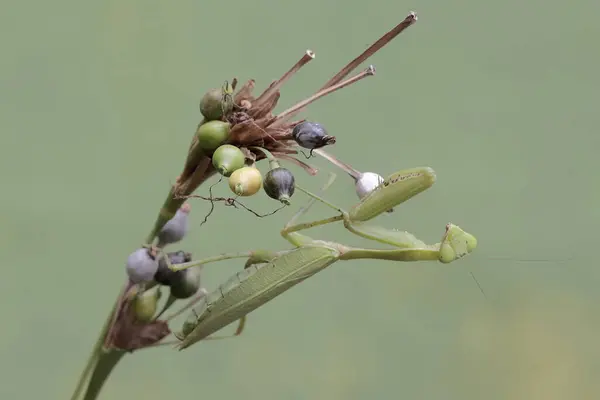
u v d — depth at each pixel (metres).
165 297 0.78
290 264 0.76
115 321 0.74
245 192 0.69
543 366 0.91
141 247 0.73
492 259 0.76
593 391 0.90
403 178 0.75
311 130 0.70
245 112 0.70
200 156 0.71
